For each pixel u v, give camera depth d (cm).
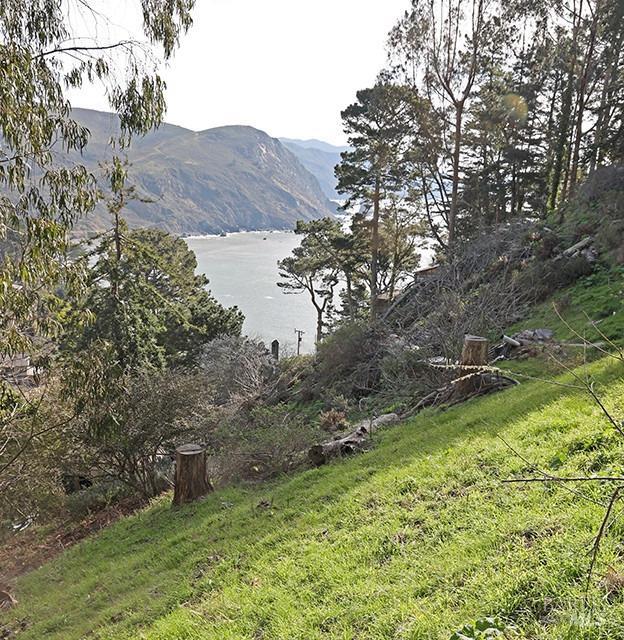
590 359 851
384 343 1466
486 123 2605
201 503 900
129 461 1163
